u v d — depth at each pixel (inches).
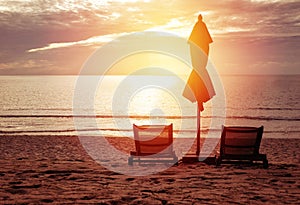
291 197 236.2
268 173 331.9
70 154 673.6
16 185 273.3
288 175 320.2
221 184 280.4
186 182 289.9
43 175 318.0
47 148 759.1
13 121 1470.2
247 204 218.4
